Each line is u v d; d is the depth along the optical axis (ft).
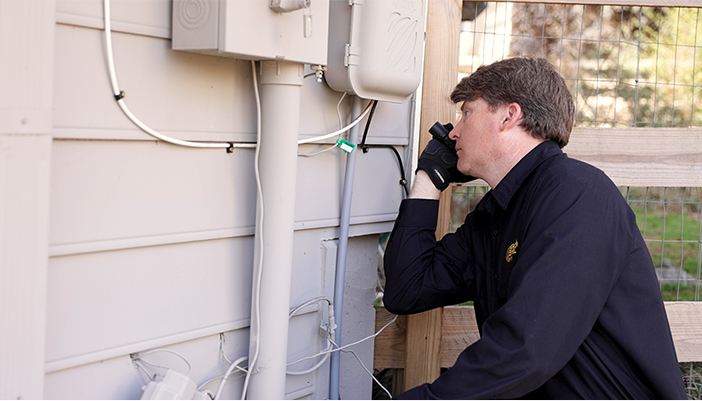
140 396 3.70
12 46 2.65
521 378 3.22
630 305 3.62
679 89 10.52
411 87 4.66
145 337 3.69
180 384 3.48
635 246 3.63
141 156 3.53
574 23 8.25
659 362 3.59
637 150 5.98
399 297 4.69
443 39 5.50
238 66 3.97
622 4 5.92
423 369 5.80
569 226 3.42
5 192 2.69
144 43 3.45
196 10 3.29
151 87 3.51
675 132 6.03
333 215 4.82
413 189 4.85
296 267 4.61
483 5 7.50
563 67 9.20
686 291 8.00
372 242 5.46
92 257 3.40
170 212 3.70
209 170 3.89
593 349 3.63
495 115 4.15
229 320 4.16
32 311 2.86
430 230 4.82
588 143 5.89
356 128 4.69
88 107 3.24
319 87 4.50
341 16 4.23
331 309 4.76
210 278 4.01
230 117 3.96
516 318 3.25
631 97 9.61
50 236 3.18
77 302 3.35
